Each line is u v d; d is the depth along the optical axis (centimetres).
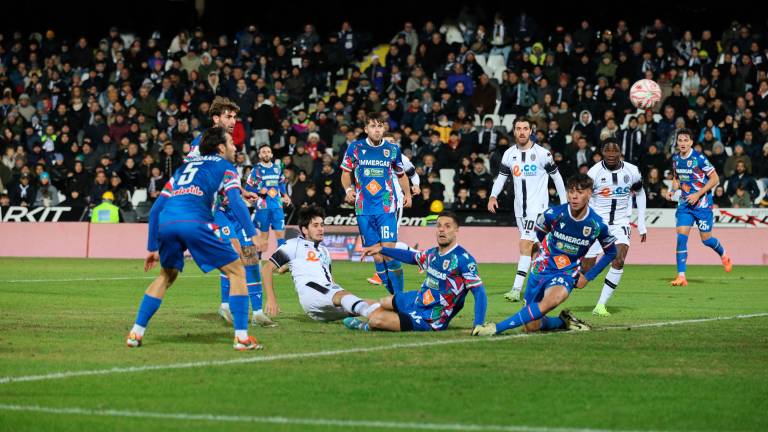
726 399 945
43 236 3825
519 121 2042
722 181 3594
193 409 891
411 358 1162
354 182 1841
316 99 4484
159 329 1448
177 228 1217
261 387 987
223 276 1504
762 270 3033
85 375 1048
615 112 4000
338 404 912
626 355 1197
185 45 4728
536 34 4541
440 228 1357
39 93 4522
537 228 1402
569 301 1984
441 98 4166
